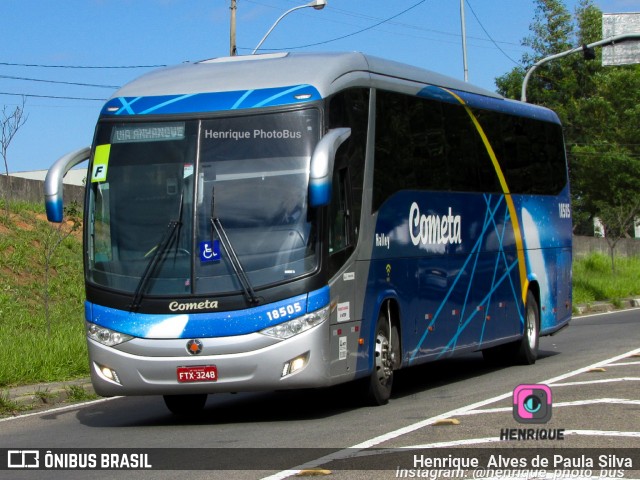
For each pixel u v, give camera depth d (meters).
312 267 10.91
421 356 13.52
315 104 11.26
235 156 11.18
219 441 10.06
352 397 12.34
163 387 10.98
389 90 13.03
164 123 11.45
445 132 14.55
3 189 29.12
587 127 57.16
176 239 11.07
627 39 24.80
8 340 16.94
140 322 11.02
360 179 12.04
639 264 44.97
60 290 24.25
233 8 30.31
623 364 15.24
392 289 12.70
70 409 13.45
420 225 13.56
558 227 18.83
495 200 16.03
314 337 10.84
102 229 11.42
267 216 10.99
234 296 10.83
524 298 16.97
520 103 17.78
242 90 11.52
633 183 50.44
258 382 10.80
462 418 10.66
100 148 11.62
